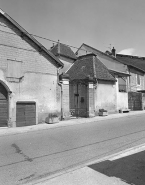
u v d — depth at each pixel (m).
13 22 11.46
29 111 12.09
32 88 12.27
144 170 4.29
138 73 24.58
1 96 11.26
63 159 5.38
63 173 4.27
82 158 5.43
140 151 5.74
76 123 12.35
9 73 11.30
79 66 18.86
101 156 5.56
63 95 13.78
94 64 17.69
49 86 13.15
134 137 7.79
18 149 6.51
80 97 16.03
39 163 5.11
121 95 18.31
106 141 7.28
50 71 13.27
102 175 4.07
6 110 11.34
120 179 3.85
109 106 16.92
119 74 18.33
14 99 11.45
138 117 14.65
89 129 9.98
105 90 16.64
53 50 21.12
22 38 12.01
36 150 6.32
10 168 4.80
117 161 4.92
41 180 4.02
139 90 23.61
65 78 13.95
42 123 12.59
